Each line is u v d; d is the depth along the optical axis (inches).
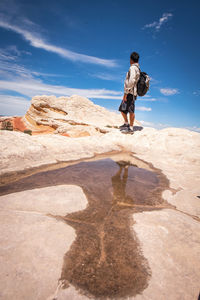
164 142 178.5
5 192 61.4
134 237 41.0
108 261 33.4
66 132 555.8
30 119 749.9
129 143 181.3
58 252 34.1
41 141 126.6
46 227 41.6
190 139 184.2
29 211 48.8
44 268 29.9
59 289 26.8
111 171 97.0
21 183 70.8
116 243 38.7
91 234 41.3
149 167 113.3
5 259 30.4
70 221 46.2
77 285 27.9
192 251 36.5
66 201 56.7
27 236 37.1
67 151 125.0
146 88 183.5
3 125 684.1
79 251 35.3
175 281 29.3
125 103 192.2
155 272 31.1
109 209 54.6
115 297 26.5
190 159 135.0
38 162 98.7
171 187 78.5
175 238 40.8
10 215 45.2
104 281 29.0
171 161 131.7
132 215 51.6
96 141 166.4
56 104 756.6
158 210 55.7
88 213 51.2
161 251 36.4
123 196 65.2
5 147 97.8
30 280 27.4
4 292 25.0
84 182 76.3
